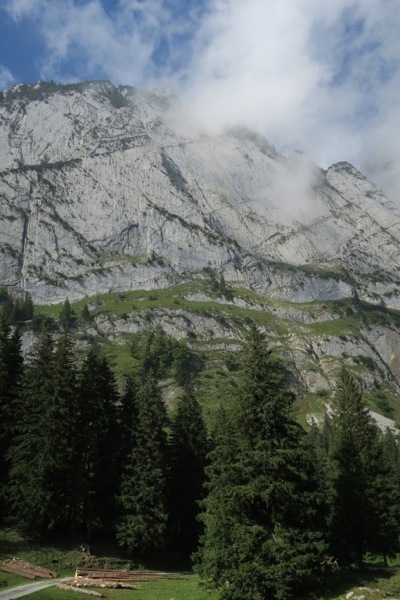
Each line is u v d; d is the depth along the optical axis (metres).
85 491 54.69
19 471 52.41
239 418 40.59
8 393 58.62
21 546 50.31
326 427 109.06
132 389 64.62
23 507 51.38
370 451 58.00
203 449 65.38
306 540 38.03
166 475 58.62
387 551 54.19
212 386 160.62
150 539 52.34
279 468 38.78
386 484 56.53
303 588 37.41
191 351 192.12
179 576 48.69
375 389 198.12
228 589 36.56
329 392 181.12
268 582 35.25
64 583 41.84
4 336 60.53
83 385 58.00
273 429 40.22
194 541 62.41
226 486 40.09
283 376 42.41
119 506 55.19
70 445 55.12
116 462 57.47
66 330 61.62
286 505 38.00
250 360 42.62
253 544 36.62
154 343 186.12
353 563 52.19
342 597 35.50
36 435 53.97
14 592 37.59
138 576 47.19
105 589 41.84
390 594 35.25
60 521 56.41
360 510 51.28
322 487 61.22
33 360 62.19
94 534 58.25
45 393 55.75
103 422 58.84
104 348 193.38
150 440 55.84
